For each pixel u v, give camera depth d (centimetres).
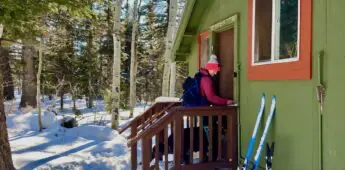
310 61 353
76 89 1688
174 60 840
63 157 688
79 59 1722
